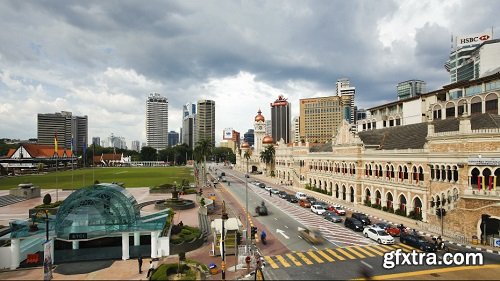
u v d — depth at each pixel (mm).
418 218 52469
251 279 30078
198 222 52875
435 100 75312
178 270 29984
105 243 37906
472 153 42250
